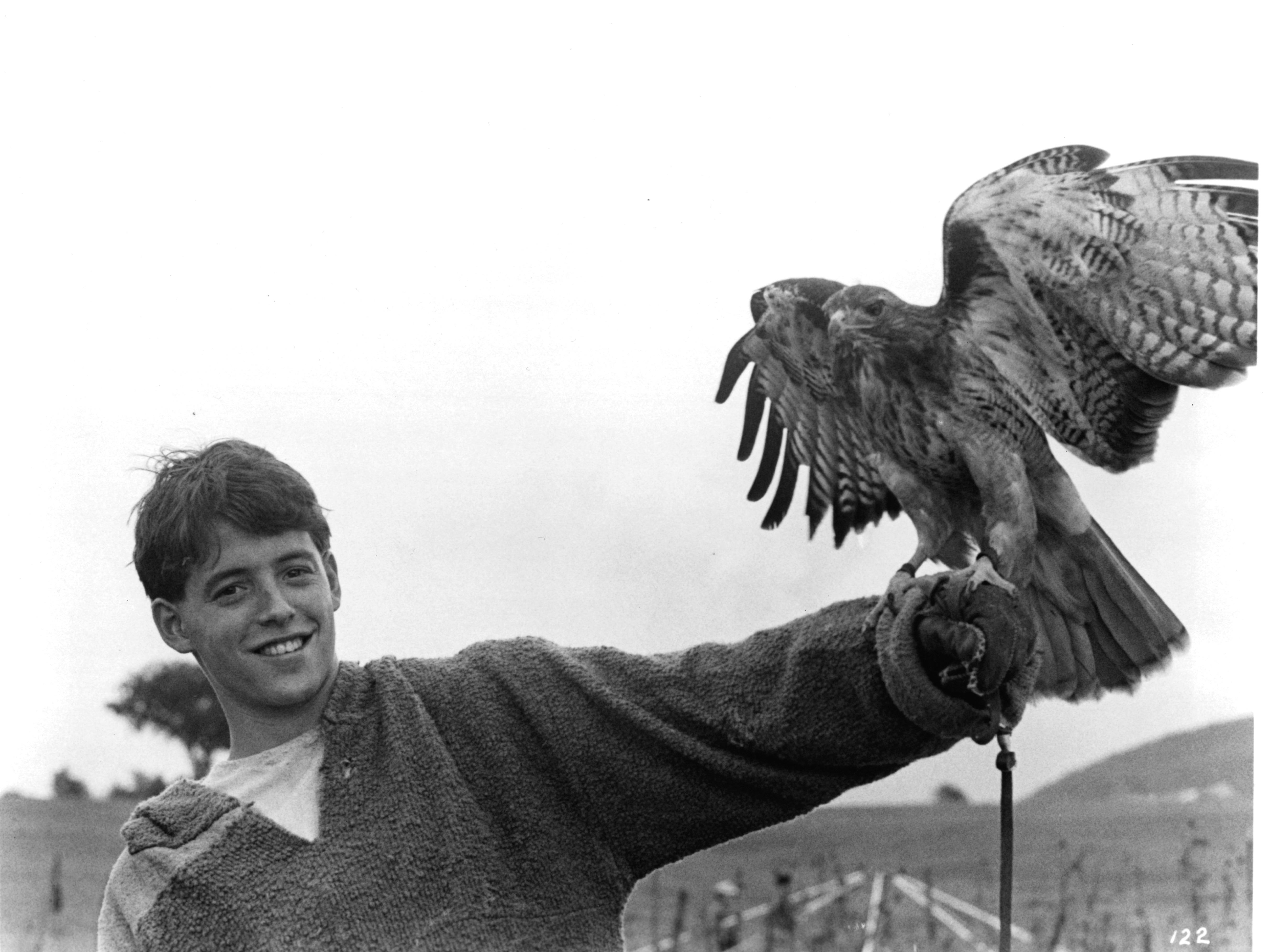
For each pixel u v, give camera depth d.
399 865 1.41
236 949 1.38
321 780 1.46
